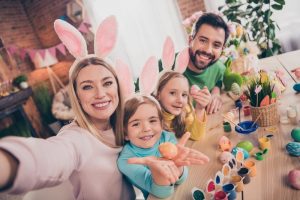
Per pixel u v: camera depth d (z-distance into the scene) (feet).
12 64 11.63
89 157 2.47
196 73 4.33
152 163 2.36
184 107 3.43
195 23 4.02
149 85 2.81
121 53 11.19
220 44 4.04
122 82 2.62
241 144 2.99
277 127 3.35
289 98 4.05
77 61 2.34
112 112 2.55
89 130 2.51
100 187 2.56
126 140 2.86
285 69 5.30
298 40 10.52
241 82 4.69
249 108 3.88
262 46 8.82
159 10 11.97
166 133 3.10
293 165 2.56
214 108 4.28
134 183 2.79
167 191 2.51
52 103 12.42
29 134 11.55
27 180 1.75
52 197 2.33
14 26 12.31
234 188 2.34
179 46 12.18
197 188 2.47
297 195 2.18
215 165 2.88
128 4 11.59
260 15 8.63
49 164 1.97
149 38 11.93
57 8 12.17
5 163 1.65
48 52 12.23
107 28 2.42
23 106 11.50
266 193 2.28
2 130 10.56
